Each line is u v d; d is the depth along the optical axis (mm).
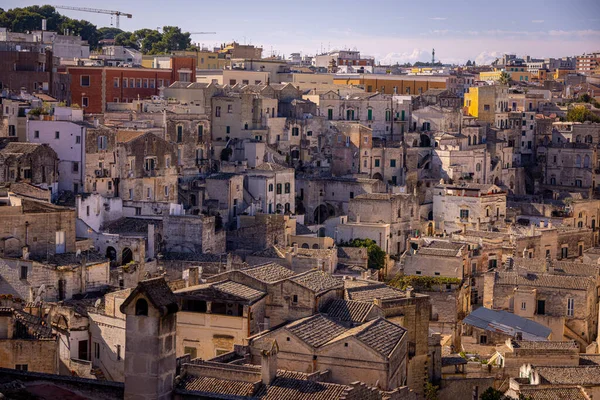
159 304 69188
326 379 100562
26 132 188750
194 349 111750
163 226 175625
